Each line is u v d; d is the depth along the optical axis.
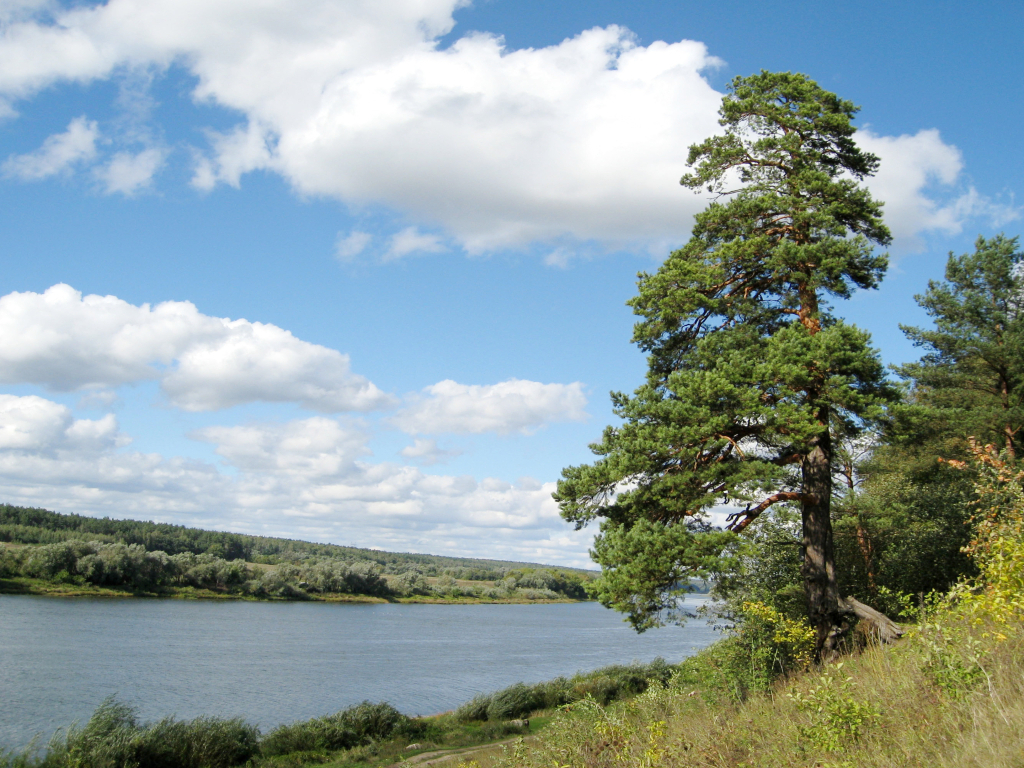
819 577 15.24
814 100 17.84
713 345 16.03
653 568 13.67
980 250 23.95
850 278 16.61
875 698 7.60
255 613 88.38
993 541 7.85
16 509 131.25
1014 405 21.62
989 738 5.39
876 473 23.69
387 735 27.06
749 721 8.88
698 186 18.80
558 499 16.42
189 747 22.44
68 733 20.88
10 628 56.50
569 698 32.31
